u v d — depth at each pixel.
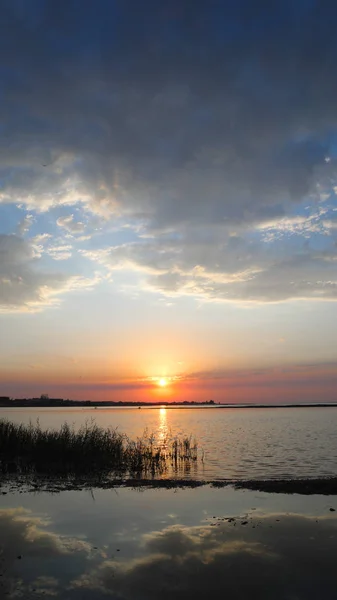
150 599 6.80
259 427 60.16
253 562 8.31
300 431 51.94
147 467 22.80
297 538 9.75
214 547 9.19
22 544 9.38
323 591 7.07
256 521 11.24
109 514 12.08
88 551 8.95
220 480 19.12
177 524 10.98
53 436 24.86
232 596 6.91
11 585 7.29
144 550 9.02
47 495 14.92
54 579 7.54
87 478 18.84
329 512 12.23
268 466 23.97
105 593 7.00
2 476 19.09
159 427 59.28
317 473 21.70
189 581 7.47
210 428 57.81
